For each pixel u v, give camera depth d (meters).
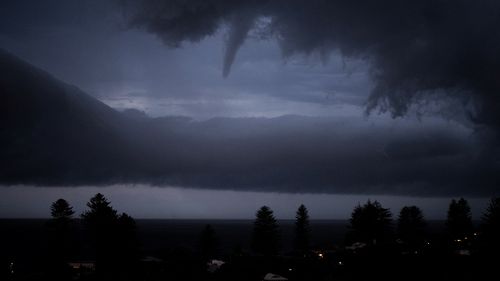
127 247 77.75
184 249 87.56
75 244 84.50
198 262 78.44
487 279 56.72
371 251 70.81
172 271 74.31
